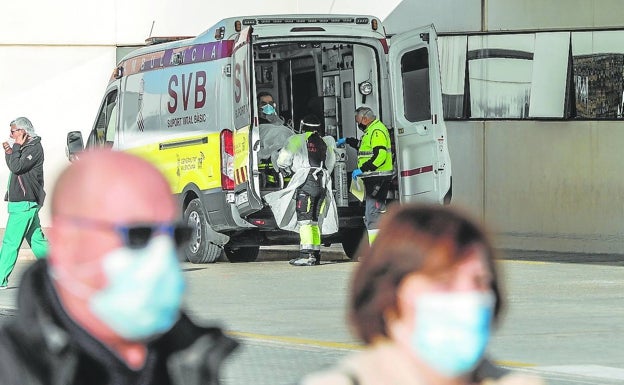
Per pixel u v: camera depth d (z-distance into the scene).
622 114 57.75
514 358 27.27
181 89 51.84
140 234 7.48
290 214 49.59
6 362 7.23
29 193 42.44
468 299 7.57
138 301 7.46
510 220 60.28
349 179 51.94
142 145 54.47
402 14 63.06
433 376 7.69
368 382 7.61
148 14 67.56
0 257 42.50
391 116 51.25
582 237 58.59
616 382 24.45
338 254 58.03
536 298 38.22
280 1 66.69
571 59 58.69
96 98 67.62
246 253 54.06
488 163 60.72
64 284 7.50
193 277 45.19
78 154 8.08
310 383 7.55
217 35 49.75
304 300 38.06
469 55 60.94
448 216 7.73
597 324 32.56
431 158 51.09
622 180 57.75
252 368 25.88
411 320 7.61
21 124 42.16
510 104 60.09
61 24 67.25
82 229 7.46
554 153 59.16
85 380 7.49
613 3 57.81
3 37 66.81
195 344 7.75
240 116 48.34
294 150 49.38
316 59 53.12
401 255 7.59
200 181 50.78
